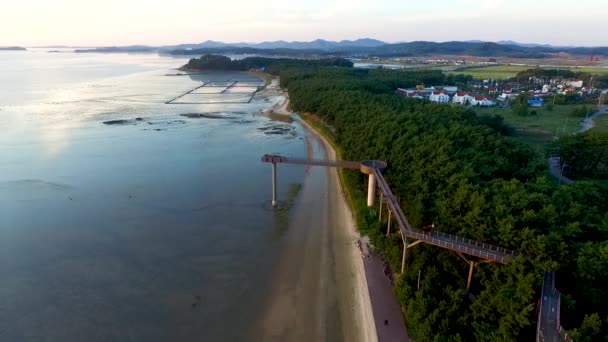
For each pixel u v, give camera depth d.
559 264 35.84
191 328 40.53
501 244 40.56
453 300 38.31
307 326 41.19
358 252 54.06
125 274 48.88
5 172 83.12
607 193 58.28
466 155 62.56
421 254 44.75
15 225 60.47
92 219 62.78
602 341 29.61
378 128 81.56
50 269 49.53
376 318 40.97
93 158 93.56
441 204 47.81
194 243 56.25
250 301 44.69
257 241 57.16
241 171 85.88
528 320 31.77
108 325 40.56
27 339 38.47
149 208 67.00
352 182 74.06
